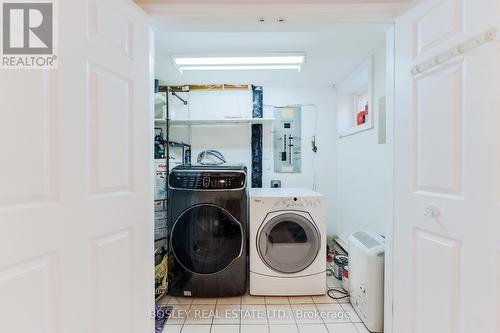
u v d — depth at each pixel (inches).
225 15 53.4
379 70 86.9
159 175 98.4
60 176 34.1
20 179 29.9
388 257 58.4
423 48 47.0
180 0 52.6
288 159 128.8
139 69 49.5
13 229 29.2
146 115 51.4
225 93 126.6
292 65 97.7
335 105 129.3
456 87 40.6
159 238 93.9
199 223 83.7
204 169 87.1
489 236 36.3
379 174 85.7
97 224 39.8
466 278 39.3
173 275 83.6
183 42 82.2
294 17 53.9
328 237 128.9
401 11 52.3
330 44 84.0
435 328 44.4
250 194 90.7
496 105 35.5
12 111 29.4
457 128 40.6
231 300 82.4
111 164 42.5
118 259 44.2
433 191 45.0
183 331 67.7
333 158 129.6
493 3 35.4
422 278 47.2
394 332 55.2
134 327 48.2
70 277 35.4
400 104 52.7
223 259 83.3
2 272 28.4
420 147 47.6
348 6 52.6
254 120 119.0
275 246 86.2
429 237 45.8
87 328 38.1
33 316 31.2
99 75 40.3
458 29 40.4
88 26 38.3
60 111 34.1
